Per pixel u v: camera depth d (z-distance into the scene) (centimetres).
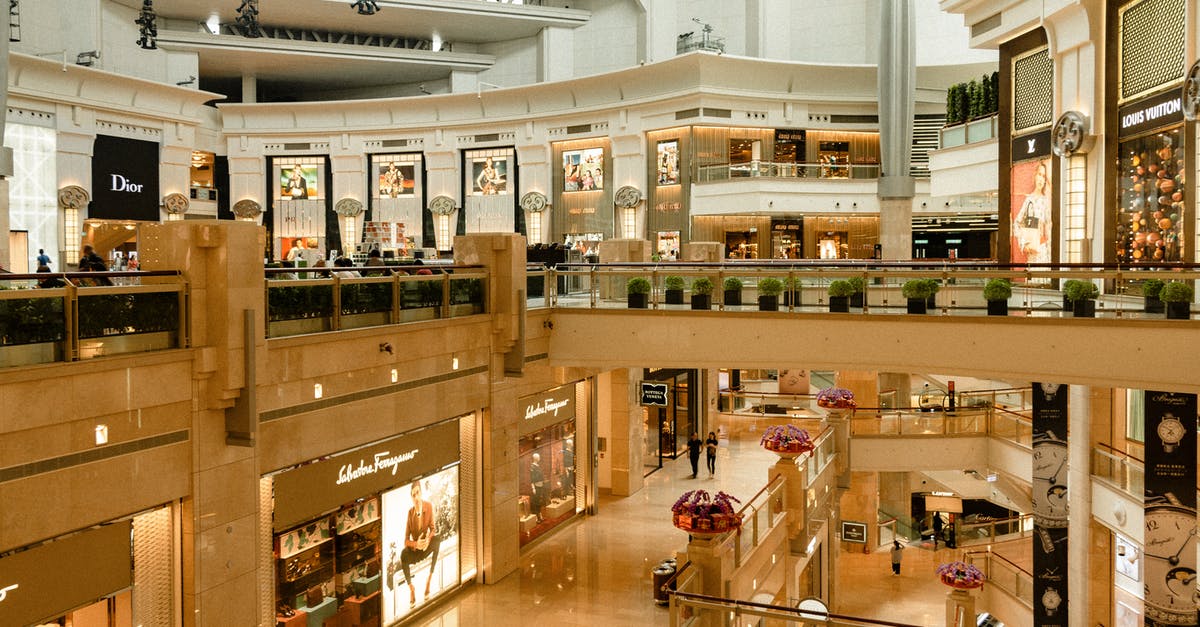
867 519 2577
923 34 3753
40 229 3309
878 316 1524
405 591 1329
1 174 2319
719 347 1608
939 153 2792
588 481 1925
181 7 4091
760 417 3019
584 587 1490
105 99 3547
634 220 3869
